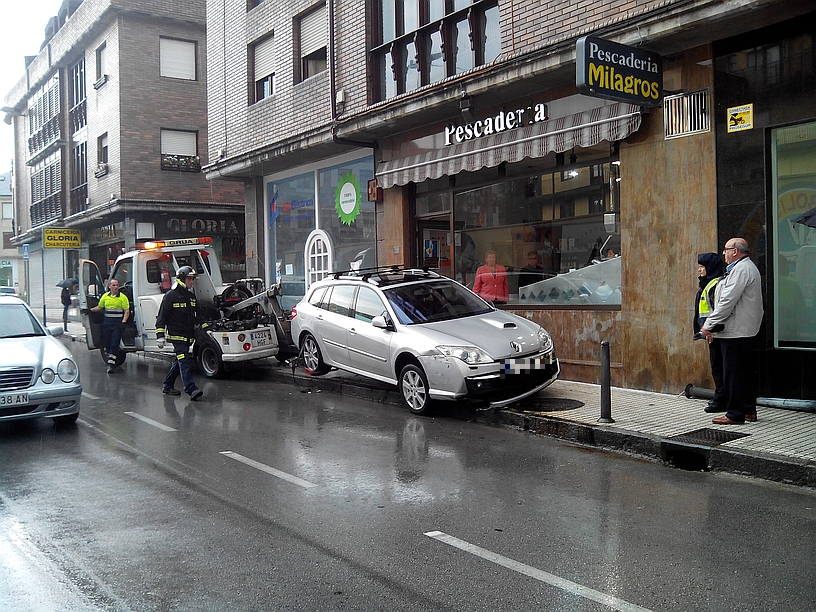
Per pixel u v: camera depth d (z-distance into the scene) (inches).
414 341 349.1
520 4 411.2
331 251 619.8
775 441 263.1
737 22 315.0
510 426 324.5
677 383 361.1
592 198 409.1
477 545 182.4
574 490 230.7
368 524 198.7
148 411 378.3
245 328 492.7
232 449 289.4
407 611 145.6
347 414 362.0
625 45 335.6
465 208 492.7
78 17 1034.7
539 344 346.3
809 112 312.0
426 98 453.1
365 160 576.7
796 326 328.8
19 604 150.6
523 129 419.2
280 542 185.3
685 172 353.1
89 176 1037.2
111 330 555.2
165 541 186.5
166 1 954.7
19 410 309.1
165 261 565.6
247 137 677.9
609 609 145.9
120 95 929.5
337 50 559.2
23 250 1053.2
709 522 199.3
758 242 330.6
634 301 377.4
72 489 234.5
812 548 179.3
